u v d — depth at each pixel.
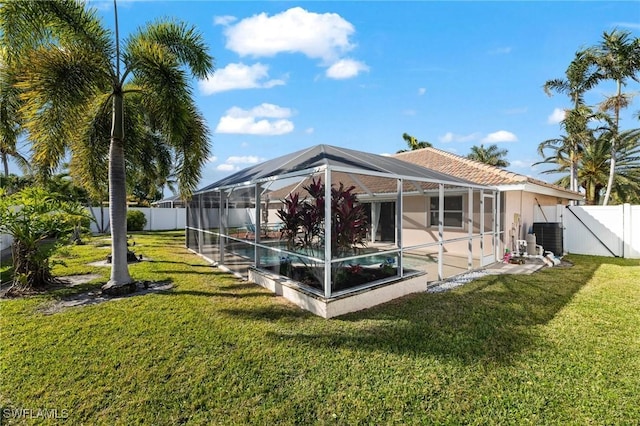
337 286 6.28
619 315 5.70
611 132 18.67
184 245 16.38
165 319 5.53
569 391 3.46
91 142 8.75
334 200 6.67
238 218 9.44
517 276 8.93
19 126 7.62
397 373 3.83
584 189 28.28
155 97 7.30
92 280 8.30
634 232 12.40
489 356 4.23
